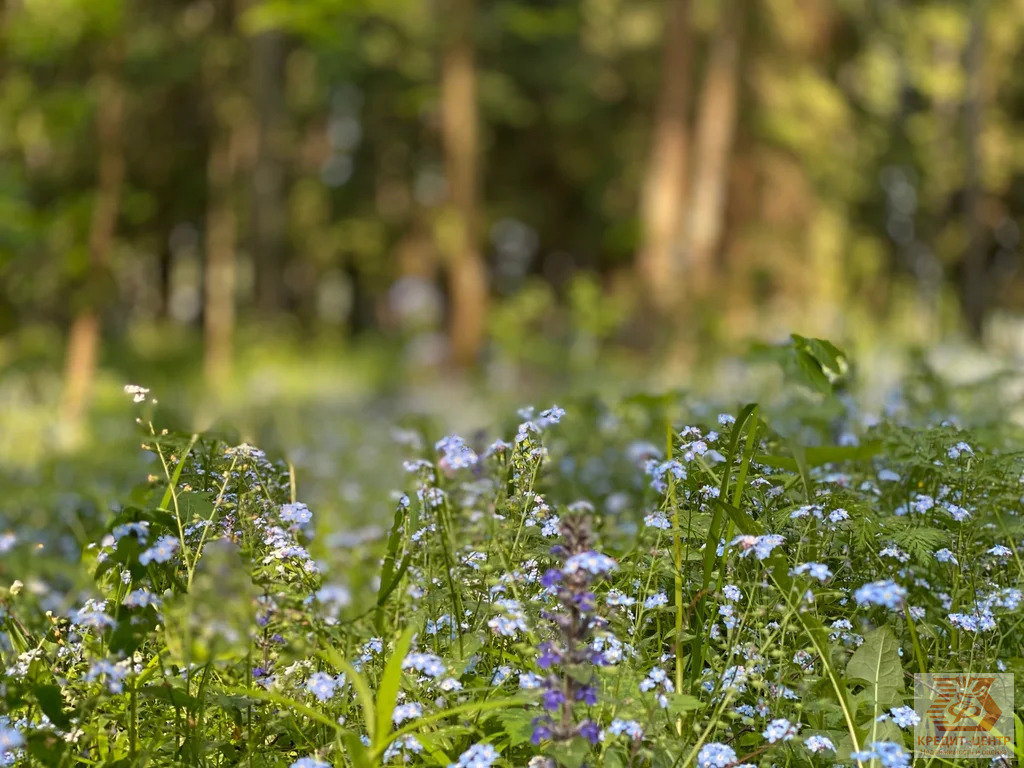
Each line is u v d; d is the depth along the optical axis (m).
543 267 40.09
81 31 11.24
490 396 16.64
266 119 28.34
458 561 2.65
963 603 2.70
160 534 2.55
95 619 2.23
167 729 2.43
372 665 2.47
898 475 3.29
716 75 23.16
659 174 22.41
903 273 33.28
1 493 5.43
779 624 2.45
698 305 20.81
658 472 2.71
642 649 2.52
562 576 1.98
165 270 37.78
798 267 24.06
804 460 2.67
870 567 2.71
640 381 15.64
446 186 24.95
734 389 7.71
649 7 31.92
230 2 27.09
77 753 2.27
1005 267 35.09
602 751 2.19
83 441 10.13
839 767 2.26
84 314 12.82
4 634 2.60
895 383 5.89
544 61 34.75
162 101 29.66
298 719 2.48
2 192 10.66
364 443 8.86
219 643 2.10
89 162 13.20
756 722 2.34
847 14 29.19
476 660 2.57
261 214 28.52
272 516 2.67
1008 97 32.25
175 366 24.05
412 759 2.31
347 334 37.88
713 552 2.52
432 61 32.06
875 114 30.98
